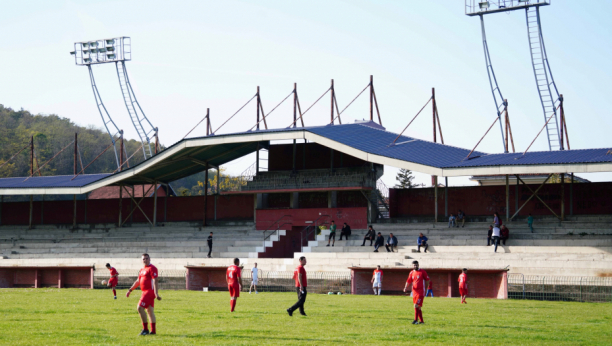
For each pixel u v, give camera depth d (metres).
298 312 21.78
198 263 43.19
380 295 33.03
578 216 46.59
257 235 51.75
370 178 52.03
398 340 14.80
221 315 20.31
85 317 19.52
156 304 25.06
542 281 31.58
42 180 61.06
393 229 47.66
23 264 47.72
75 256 50.00
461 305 26.09
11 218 65.75
